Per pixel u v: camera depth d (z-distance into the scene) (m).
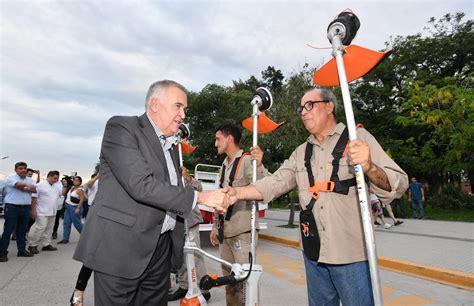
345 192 2.14
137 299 2.12
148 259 1.96
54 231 10.87
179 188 1.99
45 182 8.12
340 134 2.27
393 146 19.98
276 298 4.60
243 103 25.52
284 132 12.38
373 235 1.74
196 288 2.63
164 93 2.19
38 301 4.40
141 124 2.13
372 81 25.39
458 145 13.72
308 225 2.24
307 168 2.32
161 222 2.02
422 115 13.92
